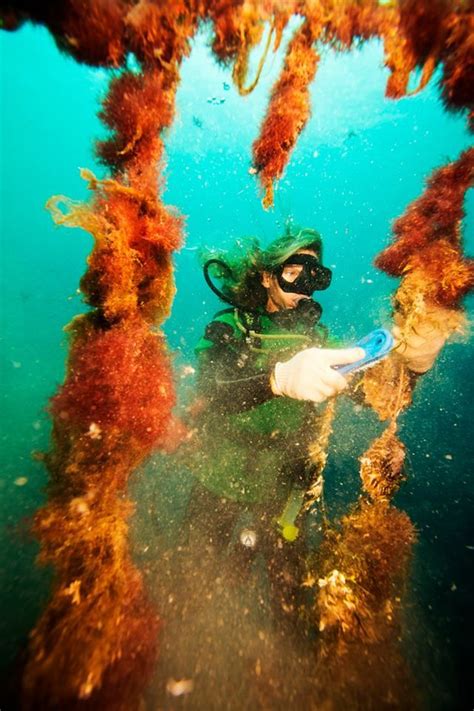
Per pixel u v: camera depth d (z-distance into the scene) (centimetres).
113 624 134
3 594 211
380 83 1169
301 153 1816
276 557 218
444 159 167
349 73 1132
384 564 168
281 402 214
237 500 220
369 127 1529
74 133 2936
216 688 170
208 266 232
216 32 129
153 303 155
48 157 3095
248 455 218
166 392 148
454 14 122
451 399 542
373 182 1959
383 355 134
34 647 127
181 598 205
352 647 155
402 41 131
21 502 331
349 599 161
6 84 2542
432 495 371
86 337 144
